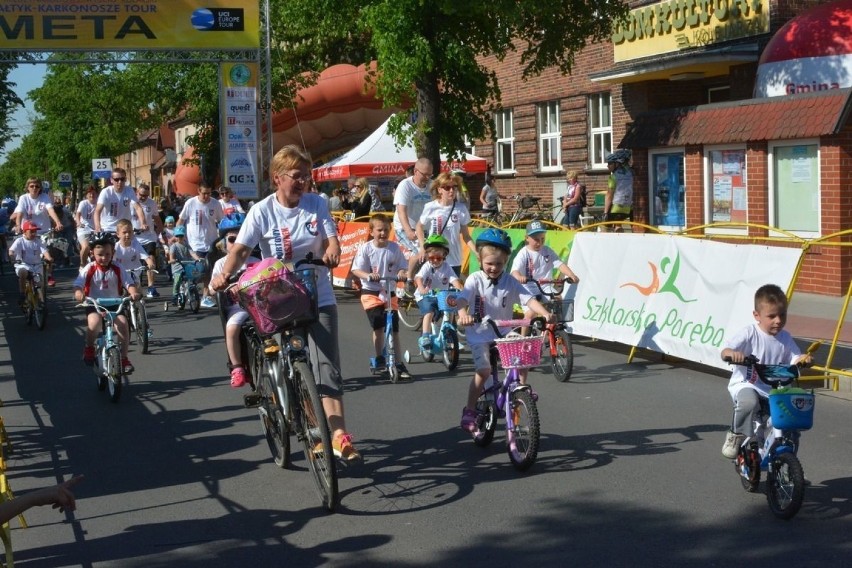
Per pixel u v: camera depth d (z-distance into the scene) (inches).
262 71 1190.9
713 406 347.9
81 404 383.6
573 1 787.4
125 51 833.5
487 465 280.2
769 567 200.7
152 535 231.8
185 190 1541.6
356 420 340.2
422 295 433.7
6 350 530.0
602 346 487.5
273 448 289.7
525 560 208.5
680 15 848.3
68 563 215.9
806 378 372.8
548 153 1106.7
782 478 228.4
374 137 1024.2
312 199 263.4
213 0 845.2
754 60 767.1
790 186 621.3
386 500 251.6
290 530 231.9
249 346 289.0
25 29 810.8
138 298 399.2
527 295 286.0
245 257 261.1
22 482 280.5
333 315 261.6
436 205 461.4
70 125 2276.1
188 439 323.0
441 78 781.3
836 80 663.1
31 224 624.4
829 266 586.2
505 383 280.2
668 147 740.0
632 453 288.2
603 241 478.9
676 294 425.4
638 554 209.8
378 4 735.7
